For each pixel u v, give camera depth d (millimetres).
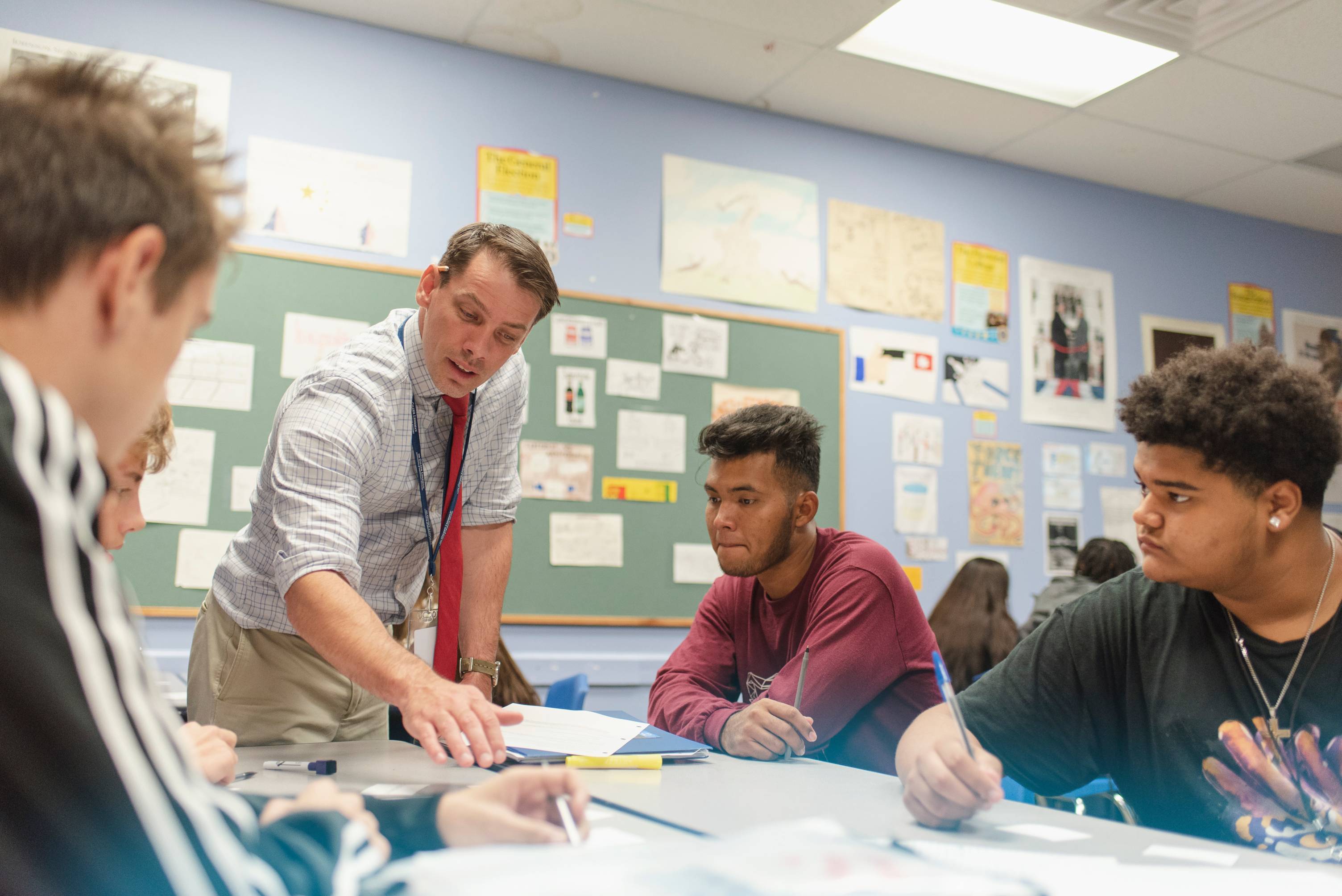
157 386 523
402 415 1489
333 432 1329
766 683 1604
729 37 3053
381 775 1044
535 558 3057
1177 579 1019
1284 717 1027
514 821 667
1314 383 982
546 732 1235
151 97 549
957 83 3314
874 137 3703
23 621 401
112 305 485
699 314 3342
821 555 1603
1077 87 3320
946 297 3756
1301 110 3439
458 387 1489
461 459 1581
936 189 3789
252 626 1496
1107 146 3766
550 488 3094
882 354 3615
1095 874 653
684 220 3357
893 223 3691
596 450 3160
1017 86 3324
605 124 3279
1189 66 3170
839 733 1519
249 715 1495
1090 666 1179
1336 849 972
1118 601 1199
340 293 2875
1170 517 1010
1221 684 1079
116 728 419
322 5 2896
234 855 443
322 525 1251
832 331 3533
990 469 3750
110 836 406
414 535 1580
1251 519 985
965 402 3736
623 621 3139
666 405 3266
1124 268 4113
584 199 3225
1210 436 970
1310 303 4492
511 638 3025
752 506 1537
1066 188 4039
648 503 3213
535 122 3184
